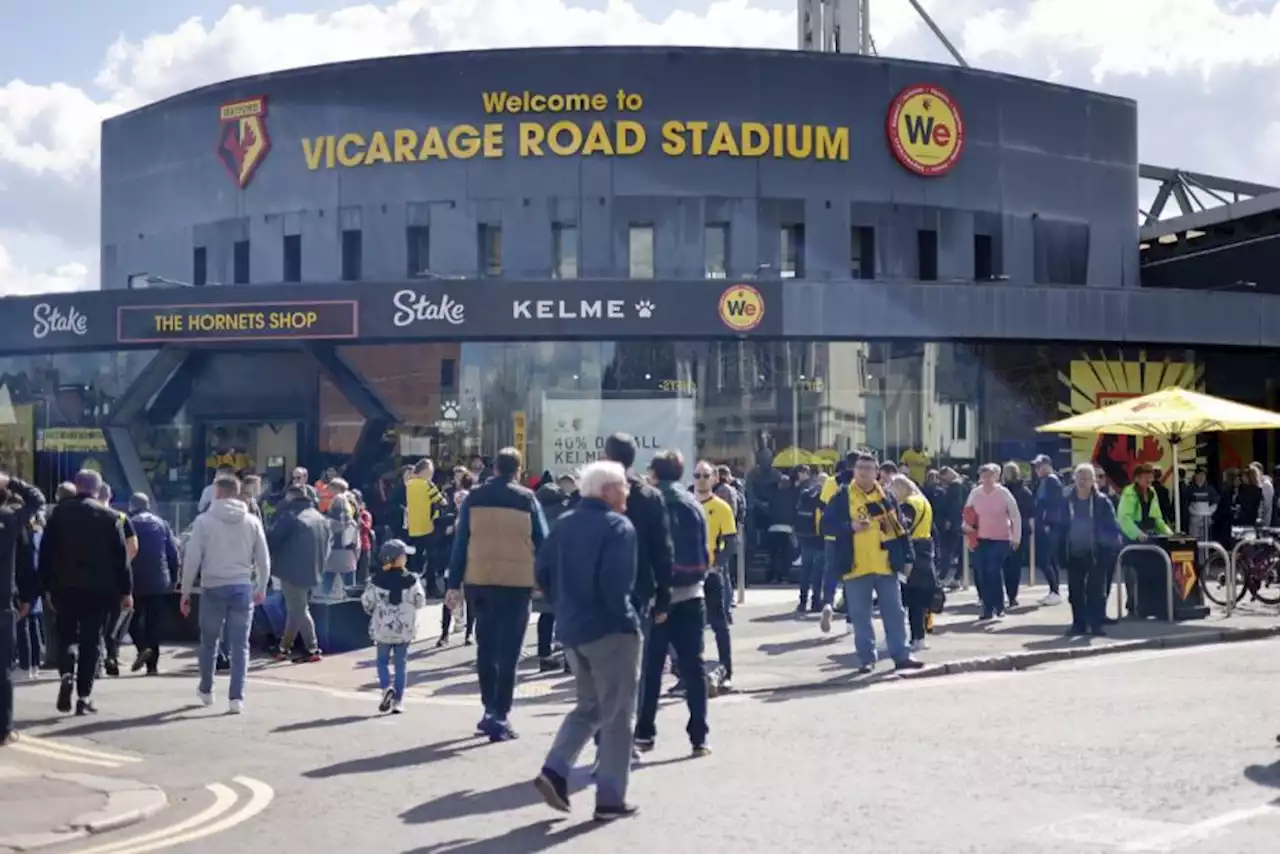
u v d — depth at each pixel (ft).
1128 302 103.96
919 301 100.58
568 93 106.93
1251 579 73.05
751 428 99.71
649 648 34.68
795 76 108.88
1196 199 149.48
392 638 43.14
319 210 111.45
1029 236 116.78
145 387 104.68
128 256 124.26
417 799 30.55
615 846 25.89
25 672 52.06
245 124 114.73
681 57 107.34
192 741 38.91
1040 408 105.50
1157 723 37.50
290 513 56.70
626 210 106.83
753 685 47.39
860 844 25.38
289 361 107.34
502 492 38.19
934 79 112.57
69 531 43.11
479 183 107.34
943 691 45.21
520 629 38.09
